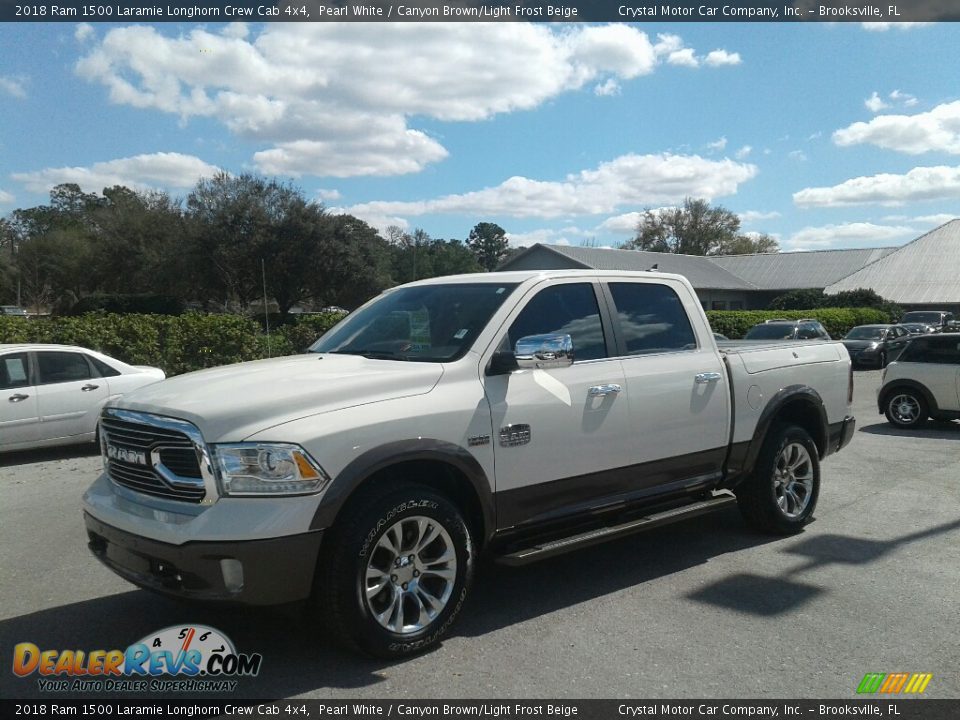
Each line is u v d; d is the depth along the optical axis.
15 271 59.09
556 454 4.80
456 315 4.95
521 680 3.92
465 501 4.54
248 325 18.62
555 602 4.99
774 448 6.27
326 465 3.85
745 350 6.30
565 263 46.38
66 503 7.86
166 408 3.98
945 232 55.81
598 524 5.21
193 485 3.83
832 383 6.87
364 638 3.95
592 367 5.09
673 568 5.66
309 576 3.82
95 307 40.41
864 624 4.62
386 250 44.88
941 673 4.00
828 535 6.51
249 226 38.56
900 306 48.19
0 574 5.63
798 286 55.88
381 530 3.98
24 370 10.19
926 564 5.73
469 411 4.41
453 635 4.46
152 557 3.85
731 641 4.38
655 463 5.38
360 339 5.19
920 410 12.75
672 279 5.92
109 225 47.91
